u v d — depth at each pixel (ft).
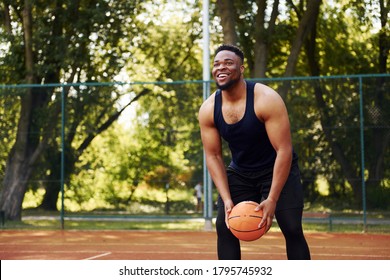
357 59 65.00
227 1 49.52
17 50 56.65
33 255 28.78
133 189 45.16
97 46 59.67
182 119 44.73
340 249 31.48
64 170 46.21
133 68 67.62
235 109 14.30
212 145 15.07
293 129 42.70
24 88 47.55
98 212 45.47
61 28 57.77
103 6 56.24
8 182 47.39
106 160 45.88
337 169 41.91
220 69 14.07
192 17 69.87
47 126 47.21
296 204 14.43
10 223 46.78
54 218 46.50
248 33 55.83
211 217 43.24
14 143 47.67
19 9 59.16
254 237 13.80
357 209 41.32
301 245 14.65
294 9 62.49
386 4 56.39
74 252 30.35
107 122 46.09
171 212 43.93
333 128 42.16
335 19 65.51
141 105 45.68
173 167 44.55
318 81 42.52
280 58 67.00
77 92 46.60
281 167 13.89
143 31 65.98
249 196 15.20
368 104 41.75
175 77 71.61
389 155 41.14
